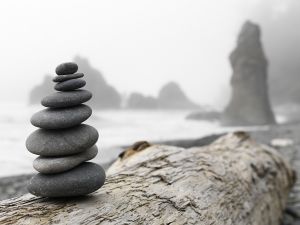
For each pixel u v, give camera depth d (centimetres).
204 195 85
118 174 92
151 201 74
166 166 96
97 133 74
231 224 85
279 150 357
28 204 69
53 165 67
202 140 381
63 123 69
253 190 112
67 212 64
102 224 62
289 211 155
